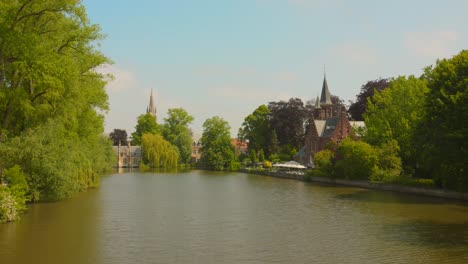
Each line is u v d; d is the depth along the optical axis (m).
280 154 117.25
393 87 63.84
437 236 25.05
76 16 35.72
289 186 64.75
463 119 40.94
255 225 29.36
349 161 62.78
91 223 29.80
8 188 31.19
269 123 125.75
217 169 131.50
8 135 37.31
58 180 37.25
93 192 53.41
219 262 19.86
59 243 23.44
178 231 27.22
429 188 47.50
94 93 44.19
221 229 27.92
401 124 60.25
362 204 40.31
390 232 26.39
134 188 60.81
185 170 131.75
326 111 117.81
